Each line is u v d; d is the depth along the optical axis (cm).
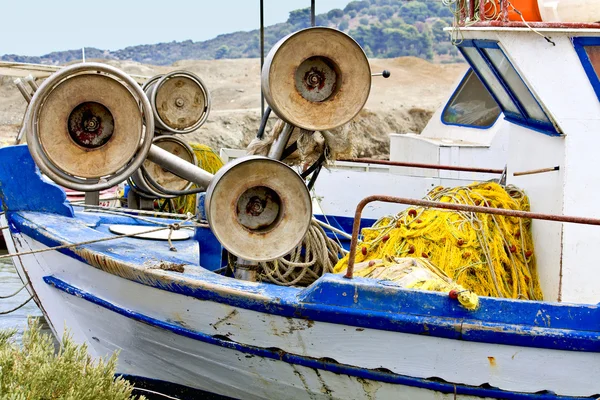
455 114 1250
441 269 617
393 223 667
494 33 618
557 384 534
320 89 605
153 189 826
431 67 4419
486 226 638
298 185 591
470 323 528
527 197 677
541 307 528
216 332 593
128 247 670
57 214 751
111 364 540
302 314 554
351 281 550
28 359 510
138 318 625
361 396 571
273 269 684
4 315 992
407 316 535
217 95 3628
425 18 9938
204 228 722
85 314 679
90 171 613
